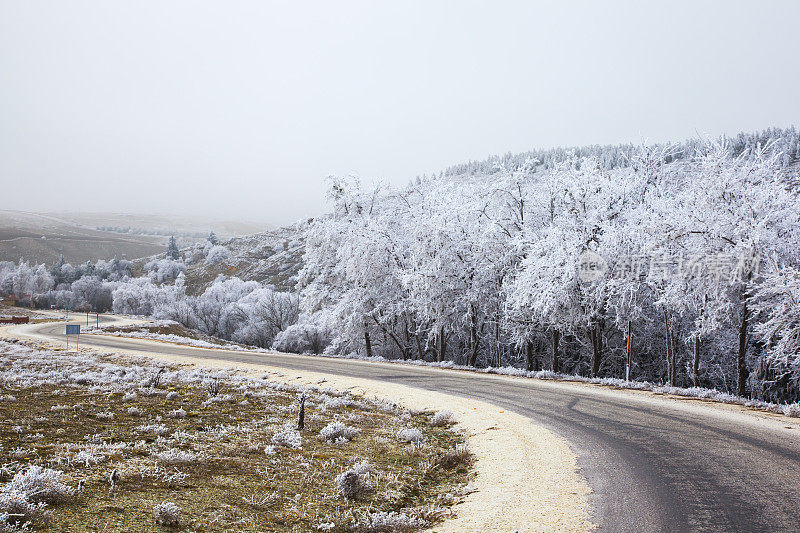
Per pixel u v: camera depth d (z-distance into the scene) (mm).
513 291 31469
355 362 32625
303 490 8539
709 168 26938
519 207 36062
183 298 115375
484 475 9633
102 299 140000
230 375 25391
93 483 7926
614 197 31281
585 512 7305
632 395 19500
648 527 6699
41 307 143750
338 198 43156
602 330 32438
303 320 60625
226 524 6812
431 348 41562
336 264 42406
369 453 11336
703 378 33938
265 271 155000
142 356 31594
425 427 14812
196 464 9430
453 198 38375
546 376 25516
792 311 21297
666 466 9648
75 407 13320
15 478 7223
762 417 15039
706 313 26188
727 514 7148
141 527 6402
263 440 11633
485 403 17516
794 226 24625
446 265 34875
